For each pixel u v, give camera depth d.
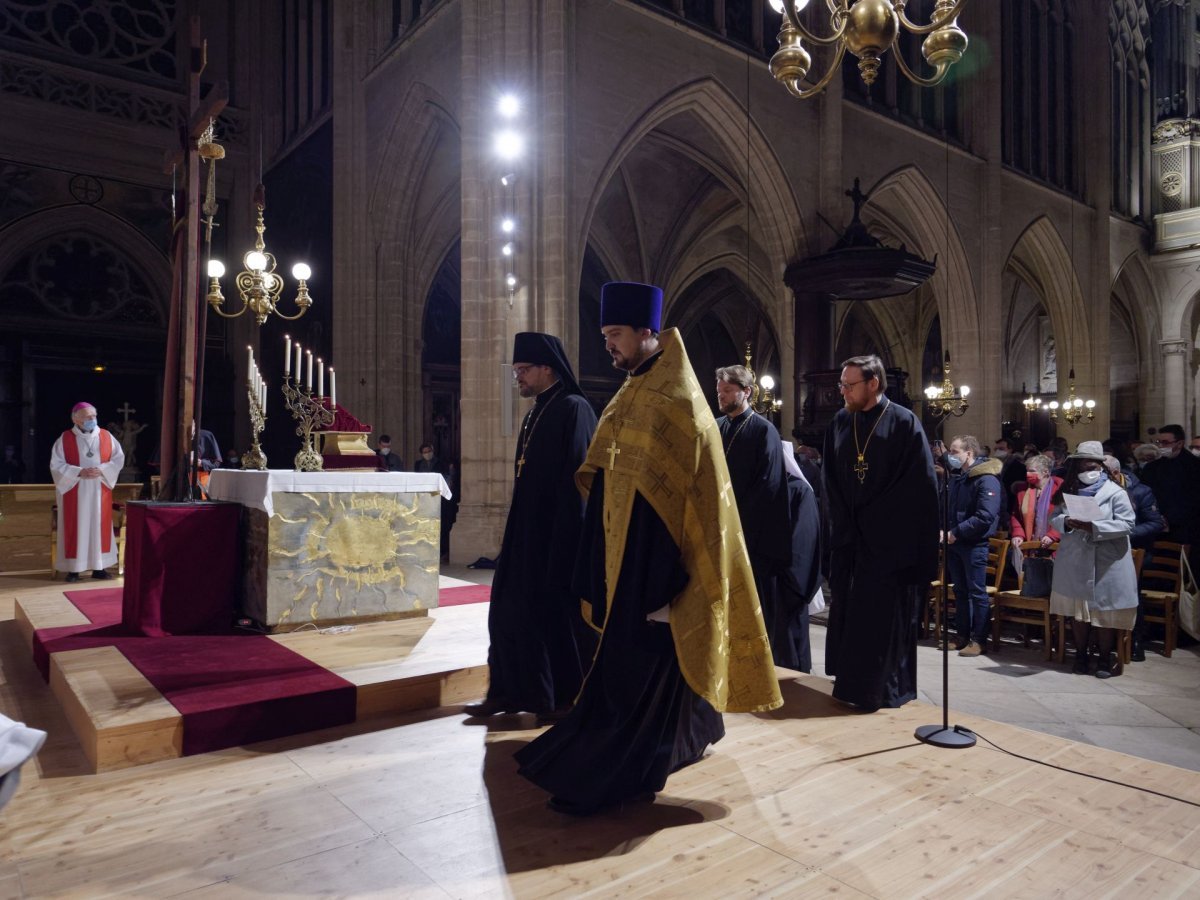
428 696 3.87
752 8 15.31
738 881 2.28
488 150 11.46
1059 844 2.53
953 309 19.16
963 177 19.08
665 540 2.61
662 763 2.65
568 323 11.62
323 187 17.86
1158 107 25.73
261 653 4.22
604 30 12.58
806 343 14.05
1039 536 7.79
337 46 16.31
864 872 2.34
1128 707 5.34
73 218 17.53
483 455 11.41
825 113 15.92
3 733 1.51
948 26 5.14
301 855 2.41
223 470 5.48
